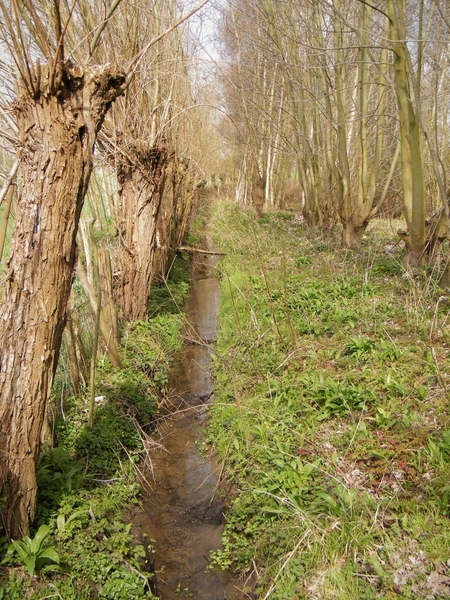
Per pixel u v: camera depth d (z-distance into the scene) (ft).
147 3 27.86
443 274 26.94
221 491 17.42
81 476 15.66
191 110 42.45
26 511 12.36
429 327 22.06
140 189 28.63
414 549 11.78
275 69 54.39
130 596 12.65
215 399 23.32
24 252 11.81
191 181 53.72
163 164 29.58
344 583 11.44
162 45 29.35
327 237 51.44
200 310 39.01
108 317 22.76
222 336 29.55
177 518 16.49
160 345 28.63
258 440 17.71
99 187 34.58
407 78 28.71
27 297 11.84
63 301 12.39
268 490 15.12
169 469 19.13
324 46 40.55
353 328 23.72
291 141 68.03
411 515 12.77
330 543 12.52
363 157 41.68
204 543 15.37
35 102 11.64
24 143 11.89
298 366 21.49
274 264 39.73
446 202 22.72
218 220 73.77
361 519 12.70
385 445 15.43
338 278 31.86
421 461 14.42
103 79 12.26
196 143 52.65
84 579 12.59
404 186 30.73
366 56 38.81
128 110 27.63
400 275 30.86
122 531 14.84
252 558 14.05
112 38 25.71
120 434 18.98
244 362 23.76
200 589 13.67
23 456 12.05
